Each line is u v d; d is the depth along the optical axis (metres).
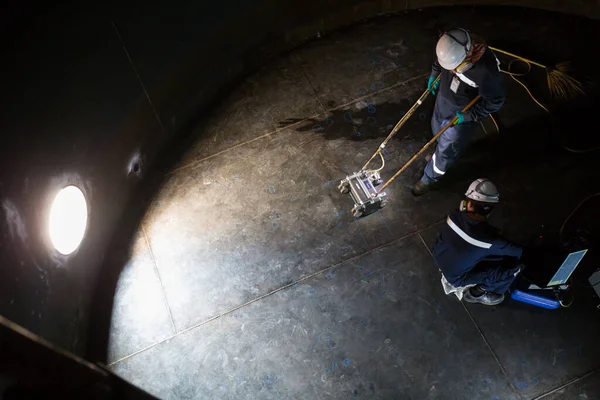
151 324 3.90
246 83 5.21
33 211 2.92
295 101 5.07
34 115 2.96
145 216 4.42
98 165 3.80
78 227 3.46
